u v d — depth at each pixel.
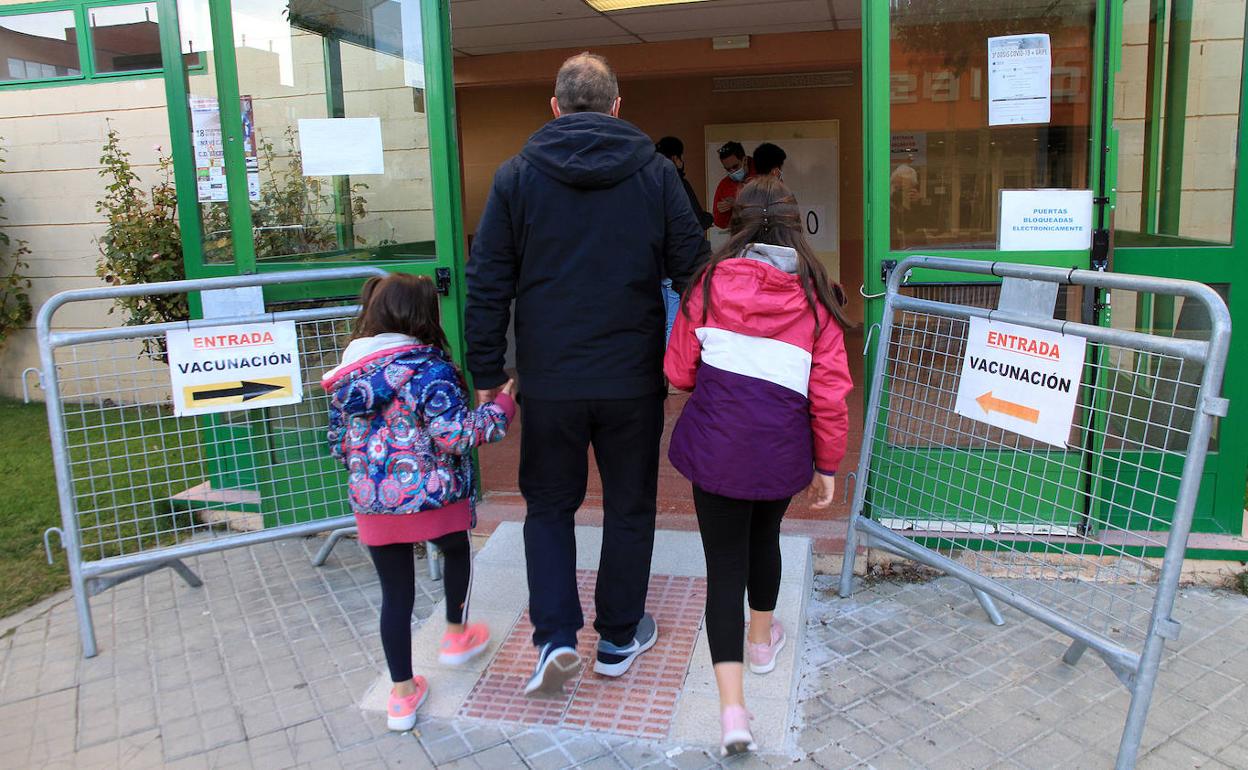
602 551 2.85
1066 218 3.49
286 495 4.14
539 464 2.76
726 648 2.52
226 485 4.46
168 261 5.88
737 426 2.44
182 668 3.23
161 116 6.68
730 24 7.75
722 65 8.49
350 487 2.69
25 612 3.72
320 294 4.12
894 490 3.68
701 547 3.77
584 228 2.61
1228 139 3.47
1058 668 3.00
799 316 2.44
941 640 3.20
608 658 2.91
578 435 2.71
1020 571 3.63
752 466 2.43
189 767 2.66
